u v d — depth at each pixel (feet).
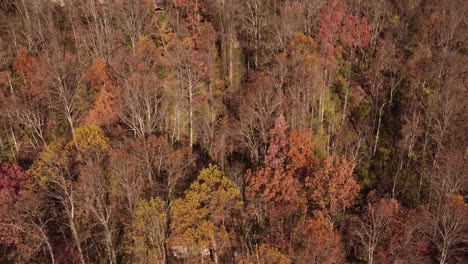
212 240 136.56
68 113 170.60
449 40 201.36
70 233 153.38
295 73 186.80
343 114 201.46
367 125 201.16
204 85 205.98
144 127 177.78
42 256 146.72
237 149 185.06
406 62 210.59
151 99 185.47
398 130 197.98
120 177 142.82
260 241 152.25
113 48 210.38
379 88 210.38
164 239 135.95
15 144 179.63
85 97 193.88
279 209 150.92
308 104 191.42
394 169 186.50
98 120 178.09
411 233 146.41
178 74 195.93
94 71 193.06
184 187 157.58
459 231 142.10
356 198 167.84
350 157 184.96
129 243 144.05
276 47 206.39
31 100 189.78
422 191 173.58
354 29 214.48
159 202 134.62
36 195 135.85
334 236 139.95
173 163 156.56
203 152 187.11
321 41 203.82
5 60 206.39
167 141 173.06
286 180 150.92
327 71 205.16
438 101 177.47
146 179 153.07
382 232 147.74
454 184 151.33
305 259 136.77
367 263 147.84
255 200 155.94
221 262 148.15
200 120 197.77
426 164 179.32
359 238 152.56
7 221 132.57
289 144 165.78
